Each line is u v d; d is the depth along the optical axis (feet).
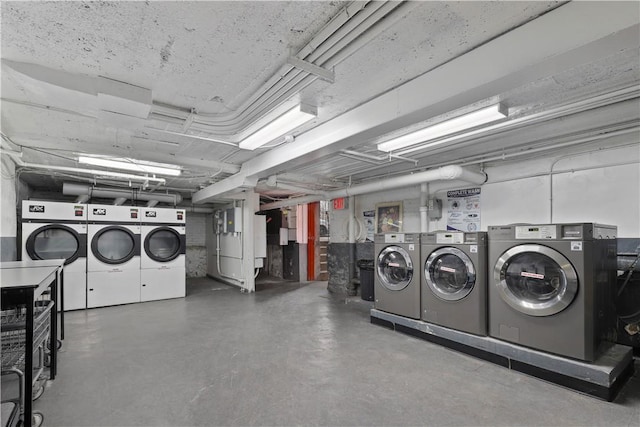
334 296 19.80
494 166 14.20
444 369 9.07
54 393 7.64
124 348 10.68
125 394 7.63
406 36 5.82
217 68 6.94
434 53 6.41
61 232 16.69
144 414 6.81
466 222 15.20
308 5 5.04
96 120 9.48
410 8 4.79
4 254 13.33
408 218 17.95
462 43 6.09
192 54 6.42
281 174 17.20
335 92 8.10
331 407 7.09
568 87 7.56
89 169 15.40
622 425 6.46
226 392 7.73
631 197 10.68
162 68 6.93
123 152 13.23
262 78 7.37
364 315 15.08
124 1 4.88
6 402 5.44
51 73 6.89
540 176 12.84
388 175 18.02
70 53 6.32
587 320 7.95
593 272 8.21
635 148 10.55
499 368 9.18
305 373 8.77
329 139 9.95
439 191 16.35
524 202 13.26
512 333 9.27
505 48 5.76
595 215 11.43
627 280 10.25
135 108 7.99
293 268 27.20
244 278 21.74
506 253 9.50
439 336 11.02
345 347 10.79
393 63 6.76
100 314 15.43
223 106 8.83
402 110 7.66
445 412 6.91
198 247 29.55
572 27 5.01
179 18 5.32
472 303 10.23
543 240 8.75
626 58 6.30
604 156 11.19
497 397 7.54
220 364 9.37
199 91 7.96
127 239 18.30
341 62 6.68
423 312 11.77
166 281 19.04
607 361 7.98
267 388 7.93
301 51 5.98
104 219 17.43
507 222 13.76
